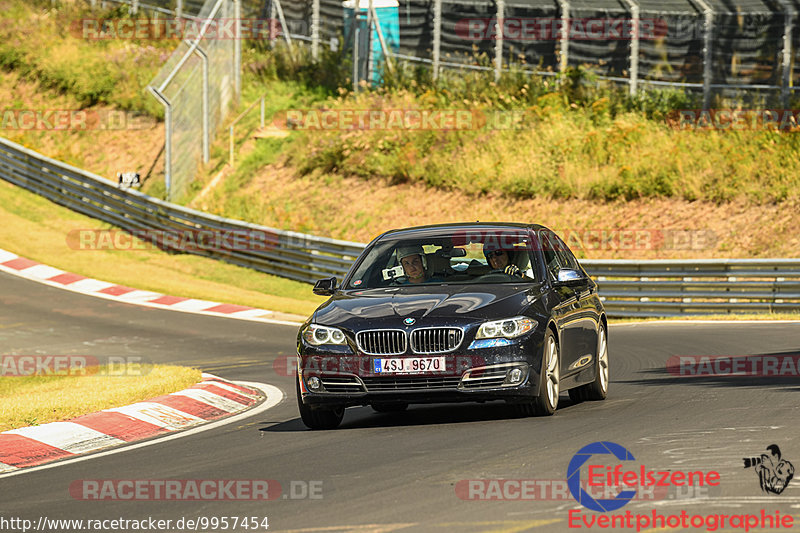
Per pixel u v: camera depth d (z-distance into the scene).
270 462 27.83
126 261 105.94
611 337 65.94
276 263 103.19
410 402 32.09
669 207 102.38
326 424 34.16
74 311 82.06
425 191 115.88
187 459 29.25
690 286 81.69
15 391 47.75
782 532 18.58
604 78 124.06
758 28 118.25
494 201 110.94
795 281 79.12
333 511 21.53
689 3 123.12
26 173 127.75
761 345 55.47
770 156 103.81
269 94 142.62
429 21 134.00
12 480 27.45
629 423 30.94
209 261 107.00
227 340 69.19
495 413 35.12
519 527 19.45
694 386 40.31
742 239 95.75
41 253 106.38
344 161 123.12
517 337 32.09
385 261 36.88
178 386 42.66
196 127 129.38
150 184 129.38
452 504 21.50
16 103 149.12
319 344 32.84
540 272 35.88
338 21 146.12
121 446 32.84
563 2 126.75
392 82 133.38
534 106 121.06
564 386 34.88
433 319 32.09
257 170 127.12
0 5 166.12
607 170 108.31
